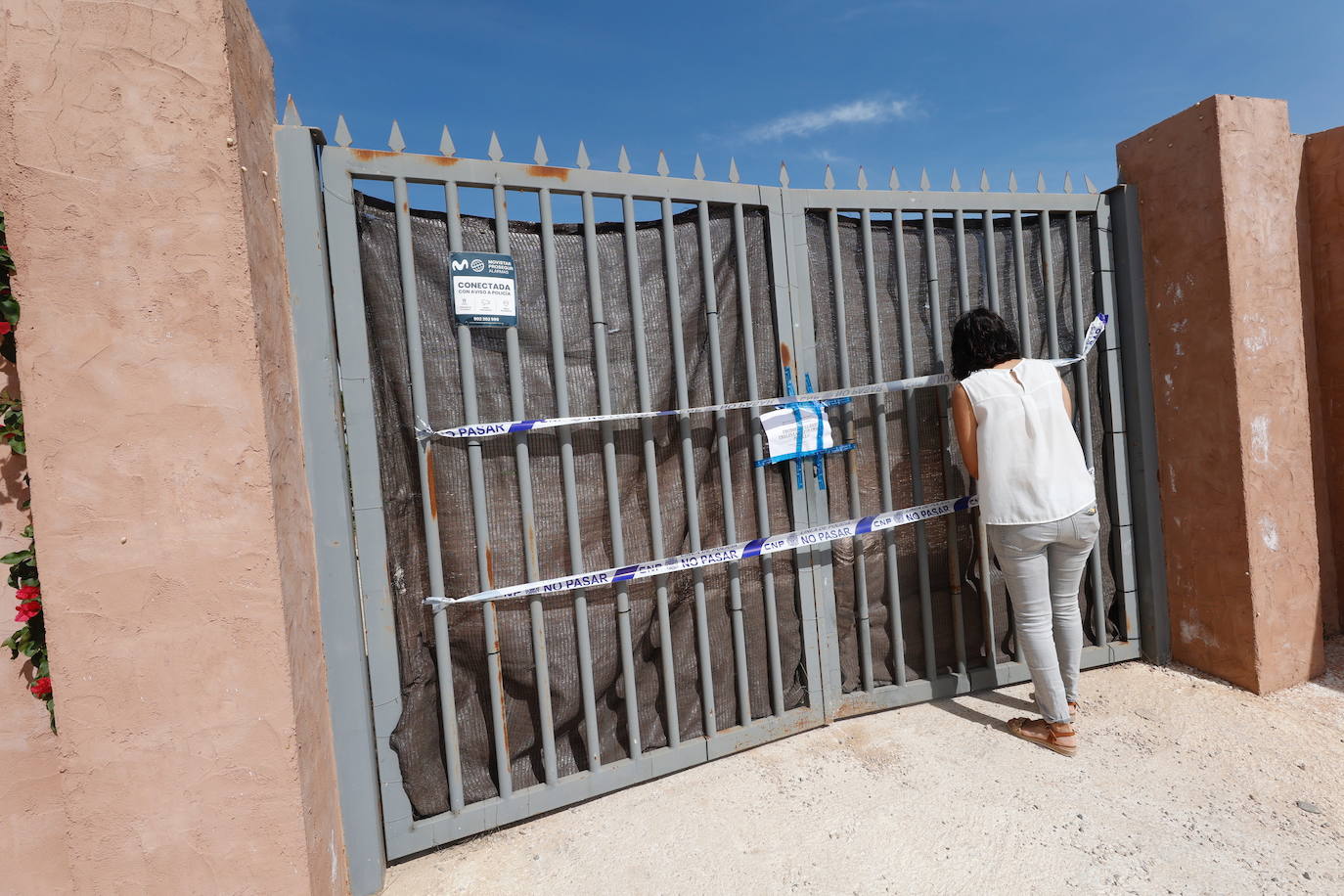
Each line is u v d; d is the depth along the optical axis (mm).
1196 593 3311
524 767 2535
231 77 1751
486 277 2365
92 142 1647
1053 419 2662
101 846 1706
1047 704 2705
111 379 1668
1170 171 3248
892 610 3107
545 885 2137
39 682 1865
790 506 2932
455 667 2424
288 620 1802
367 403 2242
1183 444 3305
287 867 1781
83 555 1664
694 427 2768
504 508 2455
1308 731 2785
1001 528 2689
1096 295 3430
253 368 1755
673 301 2668
